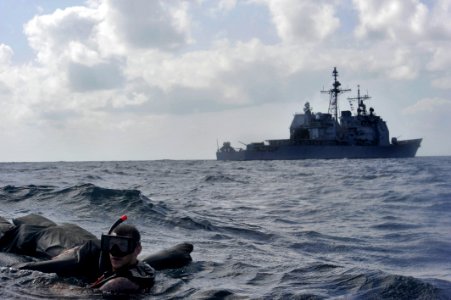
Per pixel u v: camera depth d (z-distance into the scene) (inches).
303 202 754.2
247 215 600.4
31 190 629.6
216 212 622.5
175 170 2081.7
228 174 1684.3
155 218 492.7
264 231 470.6
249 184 1185.4
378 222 533.0
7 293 231.0
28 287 240.1
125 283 240.4
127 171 1914.4
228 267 302.8
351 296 237.8
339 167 2098.9
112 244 245.3
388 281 256.1
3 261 280.1
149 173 1761.8
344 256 364.5
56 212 513.0
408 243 410.9
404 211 621.6
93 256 265.3
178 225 469.1
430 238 428.8
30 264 265.4
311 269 297.3
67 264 262.5
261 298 233.5
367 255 367.6
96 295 234.2
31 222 315.3
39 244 293.7
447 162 2588.6
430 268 323.6
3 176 1343.5
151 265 291.6
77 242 283.3
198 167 2522.1
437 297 235.9
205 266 303.6
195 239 409.1
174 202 733.3
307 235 452.4
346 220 553.6
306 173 1675.7
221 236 431.8
